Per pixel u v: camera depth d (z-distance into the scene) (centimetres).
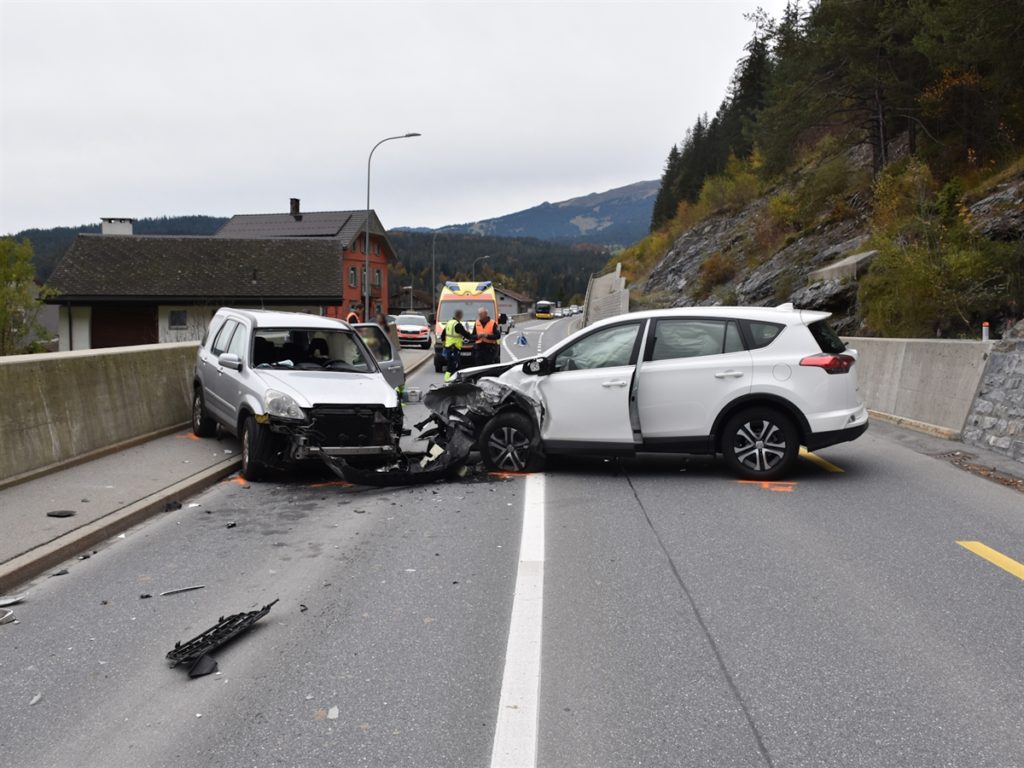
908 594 514
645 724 351
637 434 879
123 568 587
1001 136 2428
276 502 797
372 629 463
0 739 344
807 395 849
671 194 10519
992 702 370
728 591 521
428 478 878
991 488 829
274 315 1053
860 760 321
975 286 1653
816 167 4106
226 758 327
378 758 326
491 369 970
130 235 5606
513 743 335
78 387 957
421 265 19225
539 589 528
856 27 2839
